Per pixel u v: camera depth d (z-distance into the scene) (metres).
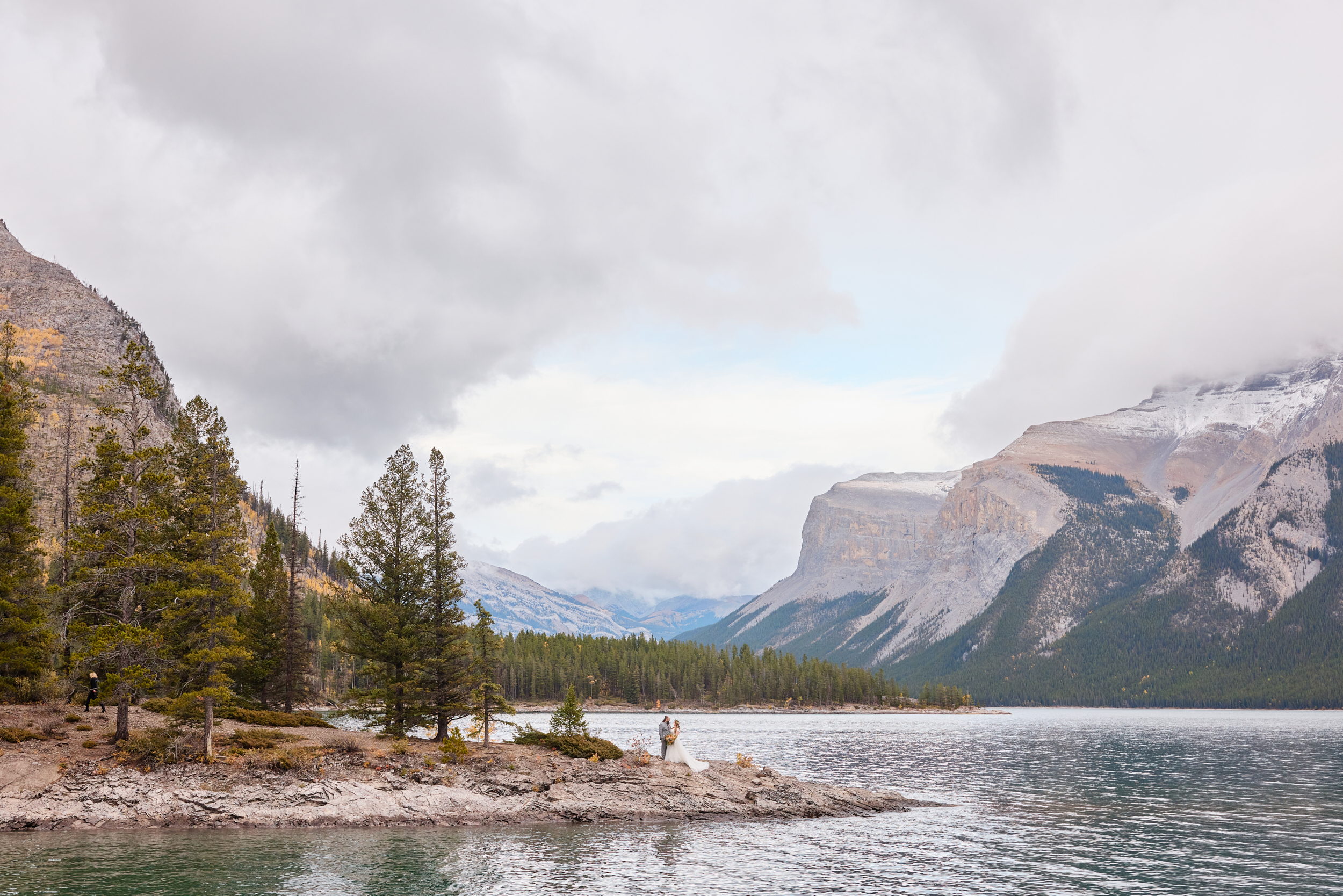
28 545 63.25
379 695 64.94
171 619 54.44
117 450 55.38
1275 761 102.19
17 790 49.09
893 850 46.06
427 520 69.44
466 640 67.75
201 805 50.25
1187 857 44.84
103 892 35.09
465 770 59.03
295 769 55.03
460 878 38.44
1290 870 41.78
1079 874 40.78
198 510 58.78
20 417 67.25
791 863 42.69
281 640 82.12
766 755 109.69
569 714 70.50
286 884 36.94
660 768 63.97
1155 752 117.50
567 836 48.88
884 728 196.25
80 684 62.31
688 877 39.38
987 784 78.44
